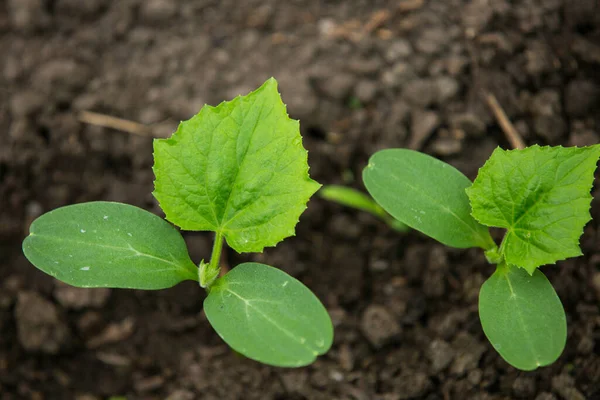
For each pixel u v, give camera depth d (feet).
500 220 1.33
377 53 1.67
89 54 1.71
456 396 1.47
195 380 1.54
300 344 1.28
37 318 1.57
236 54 1.69
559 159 1.31
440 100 1.62
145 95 1.67
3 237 1.62
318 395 1.51
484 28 1.64
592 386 1.44
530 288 1.33
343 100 1.65
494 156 1.32
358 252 1.61
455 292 1.54
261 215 1.33
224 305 1.31
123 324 1.58
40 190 1.64
